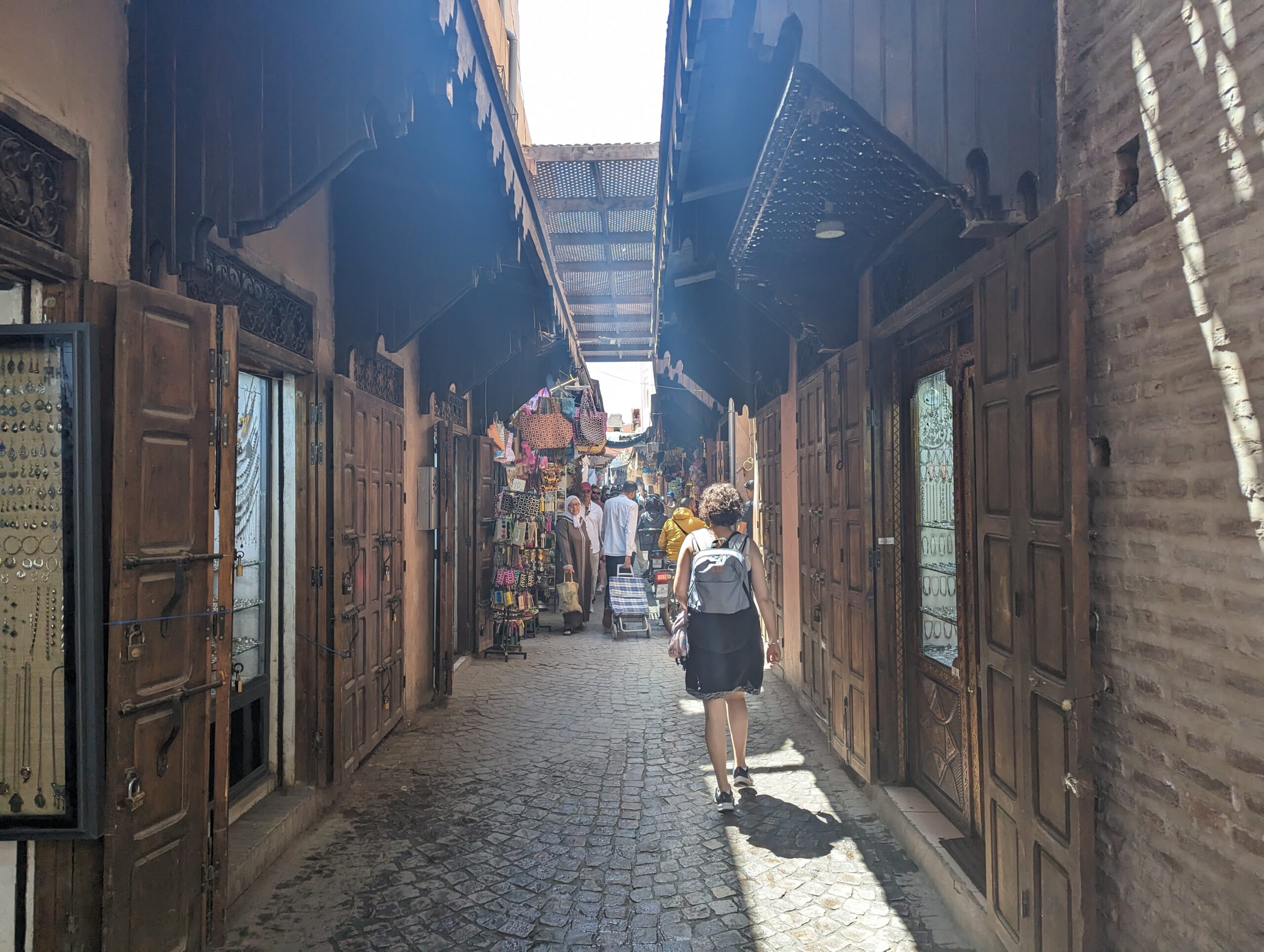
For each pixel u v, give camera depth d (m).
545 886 3.73
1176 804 2.09
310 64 3.15
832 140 3.21
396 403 6.34
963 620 3.85
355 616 4.96
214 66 3.13
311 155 3.12
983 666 3.08
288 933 3.32
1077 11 2.57
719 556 4.76
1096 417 2.44
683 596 4.92
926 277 3.88
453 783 5.11
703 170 4.83
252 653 4.58
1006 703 2.88
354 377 5.29
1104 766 2.42
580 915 3.46
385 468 5.75
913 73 2.78
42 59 2.54
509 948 3.21
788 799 4.77
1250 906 1.82
